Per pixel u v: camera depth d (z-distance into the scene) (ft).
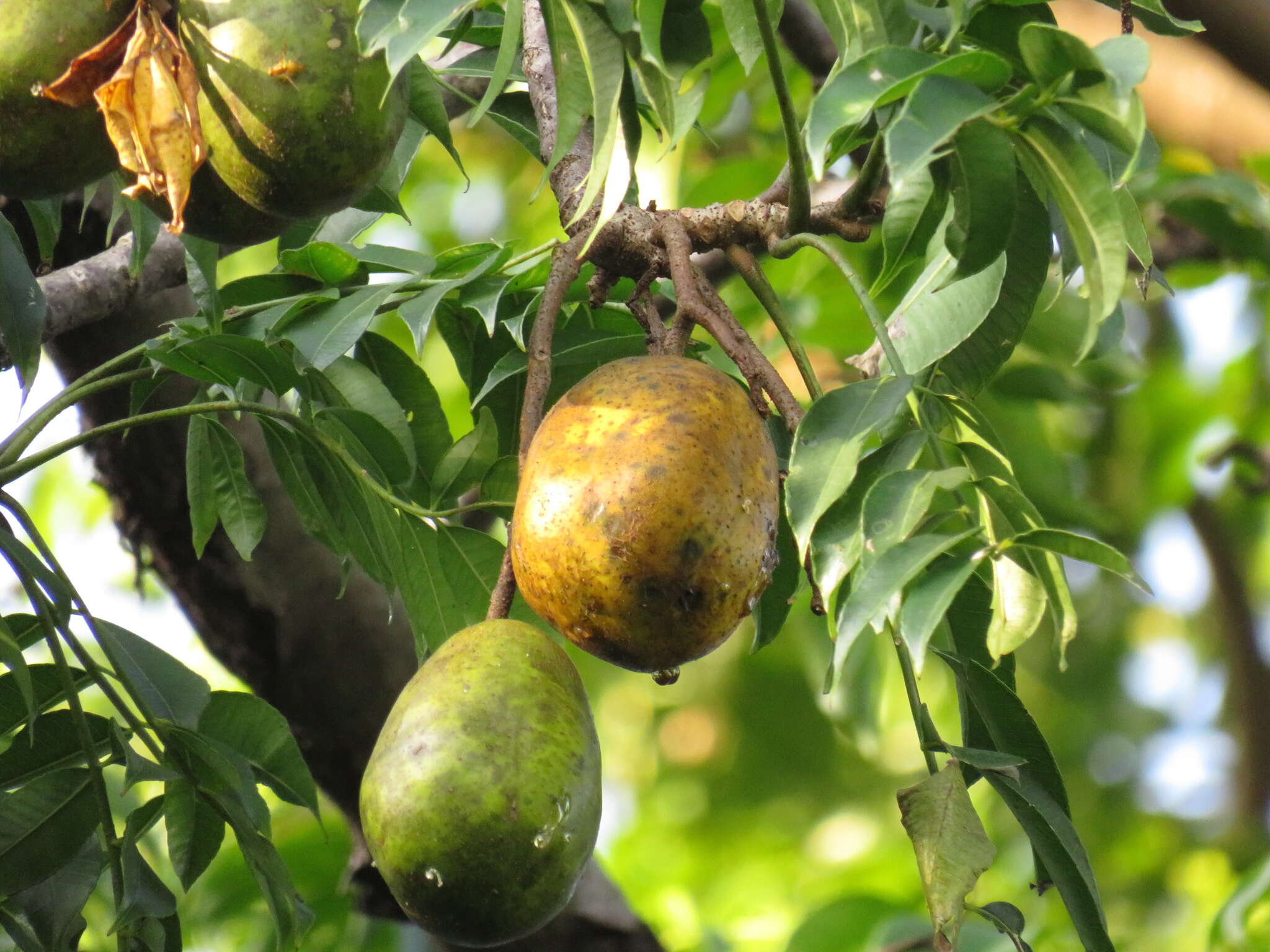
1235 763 56.49
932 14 16.31
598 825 15.40
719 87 37.29
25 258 18.92
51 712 17.65
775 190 18.16
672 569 14.79
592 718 15.85
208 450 21.09
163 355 19.16
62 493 45.03
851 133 17.93
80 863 17.89
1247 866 51.39
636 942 27.73
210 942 34.91
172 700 18.31
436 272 21.84
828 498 13.88
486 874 14.57
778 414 18.56
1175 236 36.94
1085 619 56.75
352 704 27.89
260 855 17.94
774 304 17.13
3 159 14.89
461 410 44.96
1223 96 35.73
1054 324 31.19
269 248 45.73
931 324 19.47
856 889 53.93
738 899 55.26
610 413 15.35
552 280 16.98
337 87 14.33
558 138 14.79
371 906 28.07
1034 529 13.80
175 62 14.46
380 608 28.25
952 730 47.34
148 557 31.40
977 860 14.28
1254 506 58.34
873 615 12.87
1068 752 56.24
